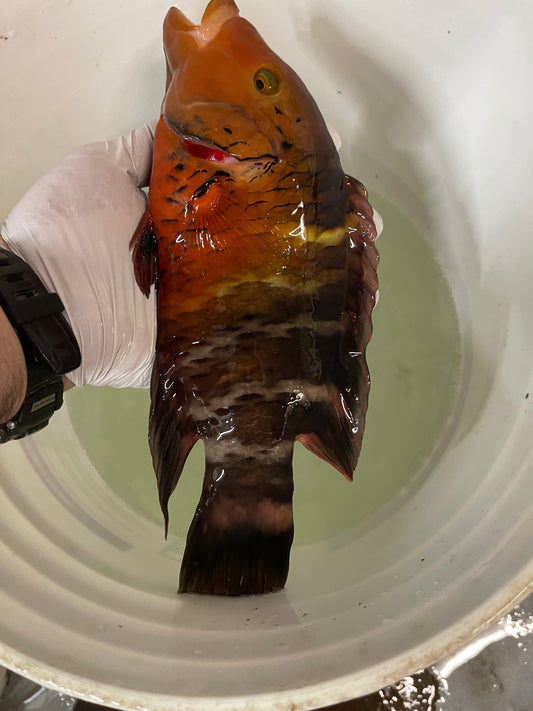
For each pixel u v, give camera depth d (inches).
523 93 12.4
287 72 9.8
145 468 14.7
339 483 14.2
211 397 10.6
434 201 15.3
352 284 10.8
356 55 14.3
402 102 14.6
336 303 10.6
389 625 9.1
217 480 10.7
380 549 11.9
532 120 12.3
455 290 15.1
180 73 9.5
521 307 12.6
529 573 8.7
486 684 13.4
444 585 9.4
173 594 11.1
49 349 8.8
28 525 11.2
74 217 11.2
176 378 10.7
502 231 13.3
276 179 10.0
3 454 12.2
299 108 9.8
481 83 13.1
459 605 8.9
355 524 13.6
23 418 9.4
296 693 8.2
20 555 10.2
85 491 13.8
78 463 14.5
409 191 15.7
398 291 15.6
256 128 9.6
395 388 15.0
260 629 9.7
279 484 10.7
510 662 13.4
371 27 13.7
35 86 13.6
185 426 10.8
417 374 14.9
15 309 8.8
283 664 8.8
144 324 11.6
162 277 10.9
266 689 8.3
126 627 9.7
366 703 13.4
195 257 10.6
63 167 11.9
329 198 10.3
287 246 10.3
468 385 13.9
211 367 10.5
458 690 13.4
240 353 10.4
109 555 12.0
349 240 10.7
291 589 11.3
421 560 10.4
